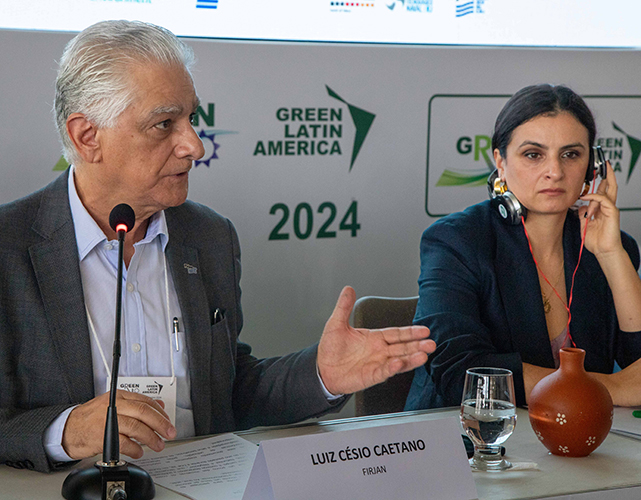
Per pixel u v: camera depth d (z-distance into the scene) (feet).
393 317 6.66
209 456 3.92
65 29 8.61
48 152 8.63
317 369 4.67
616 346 5.96
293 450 3.23
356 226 9.95
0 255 4.44
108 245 4.76
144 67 4.25
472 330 5.50
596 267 6.05
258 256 9.61
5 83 8.36
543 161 5.71
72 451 3.71
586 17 10.55
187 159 4.50
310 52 9.43
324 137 9.66
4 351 4.35
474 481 3.58
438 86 9.99
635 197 10.95
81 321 4.54
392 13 9.80
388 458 3.38
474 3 10.11
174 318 4.93
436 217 10.27
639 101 10.78
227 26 9.19
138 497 3.29
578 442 3.87
